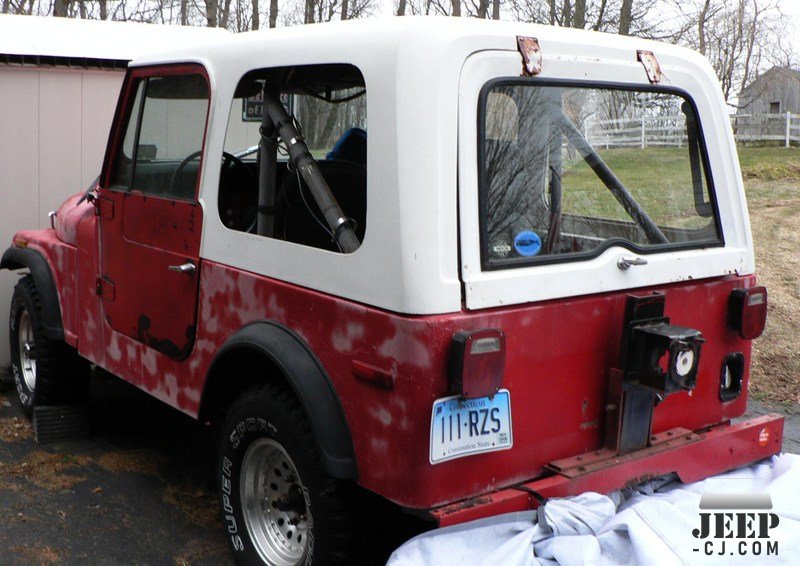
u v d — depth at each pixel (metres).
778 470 3.58
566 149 3.12
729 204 3.64
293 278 3.14
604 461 3.11
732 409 3.67
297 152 3.29
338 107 3.34
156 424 5.43
